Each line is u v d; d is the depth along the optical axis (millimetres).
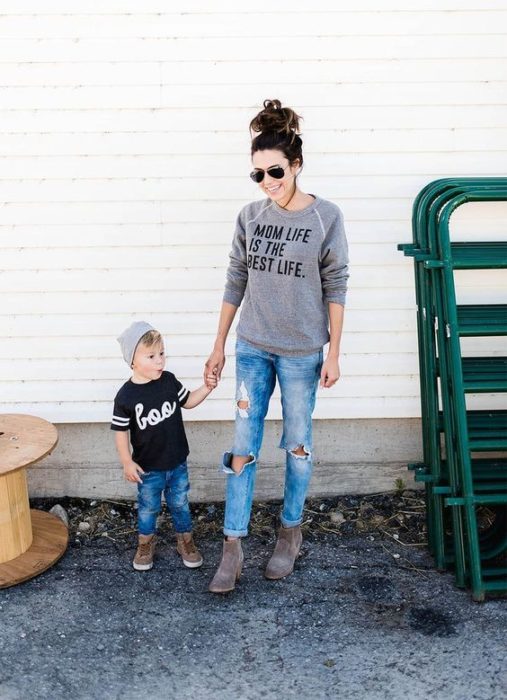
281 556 4074
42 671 3428
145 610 3842
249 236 3705
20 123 4309
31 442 4133
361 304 4543
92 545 4418
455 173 4414
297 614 3803
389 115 4332
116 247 4473
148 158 4363
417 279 4289
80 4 4184
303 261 3596
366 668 3436
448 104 4324
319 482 4801
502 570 4023
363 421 4754
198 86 4285
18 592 3984
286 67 4270
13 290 4520
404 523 4582
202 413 4660
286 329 3709
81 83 4270
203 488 4789
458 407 3896
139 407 3857
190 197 4414
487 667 3430
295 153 3496
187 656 3521
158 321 4574
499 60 4277
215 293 4539
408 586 4020
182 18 4207
